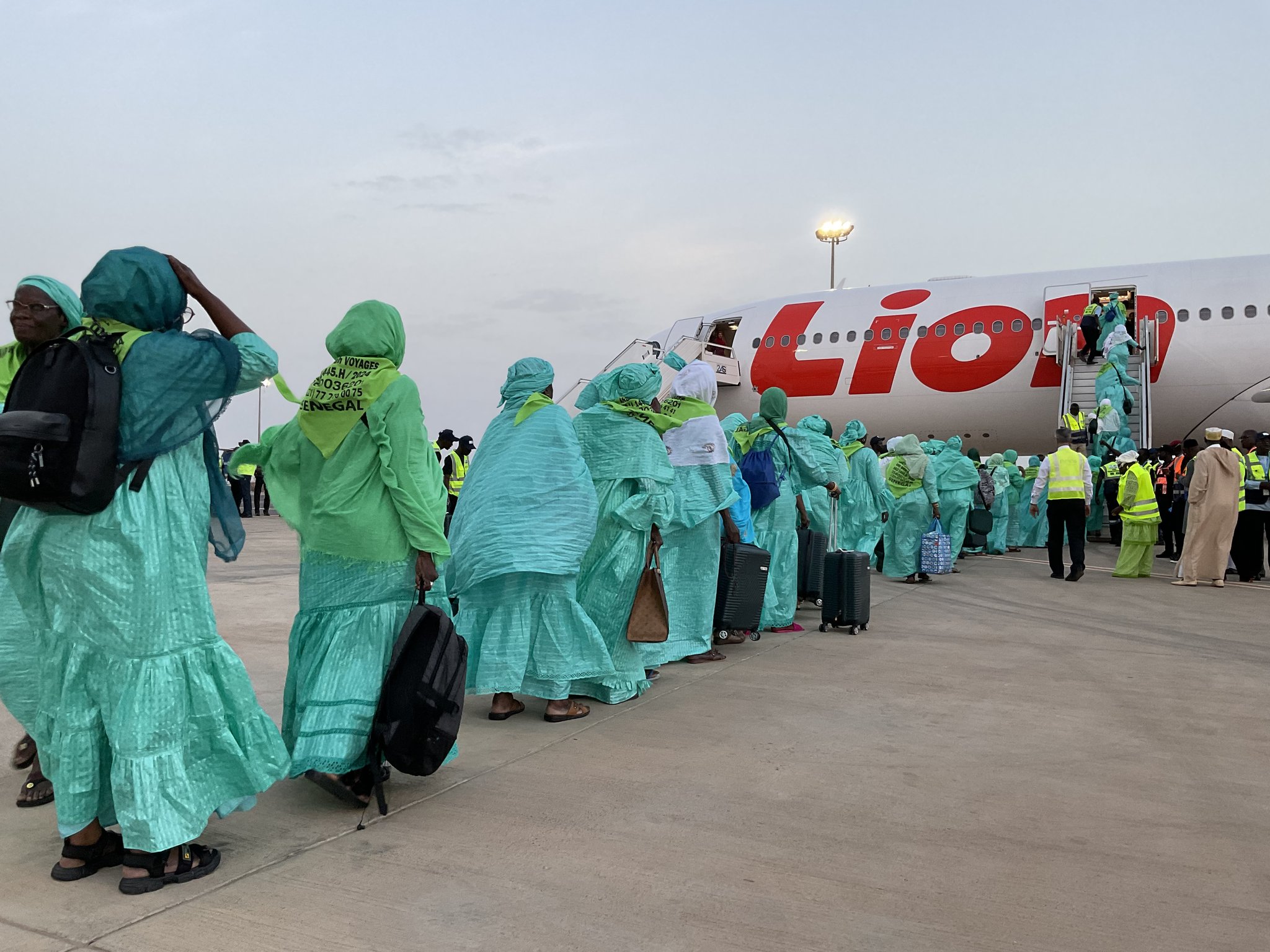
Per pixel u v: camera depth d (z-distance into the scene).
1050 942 1.88
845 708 3.94
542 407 3.72
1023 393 18.20
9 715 3.79
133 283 2.07
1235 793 2.84
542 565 3.51
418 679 2.57
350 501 2.60
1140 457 13.04
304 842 2.42
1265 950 1.85
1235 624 6.49
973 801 2.75
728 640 5.62
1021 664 4.95
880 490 7.71
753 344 21.05
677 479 4.76
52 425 1.88
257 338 2.21
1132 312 18.56
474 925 1.94
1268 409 16.86
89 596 2.04
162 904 2.04
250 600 7.28
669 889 2.12
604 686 4.01
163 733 2.09
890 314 19.56
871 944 1.86
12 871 2.23
